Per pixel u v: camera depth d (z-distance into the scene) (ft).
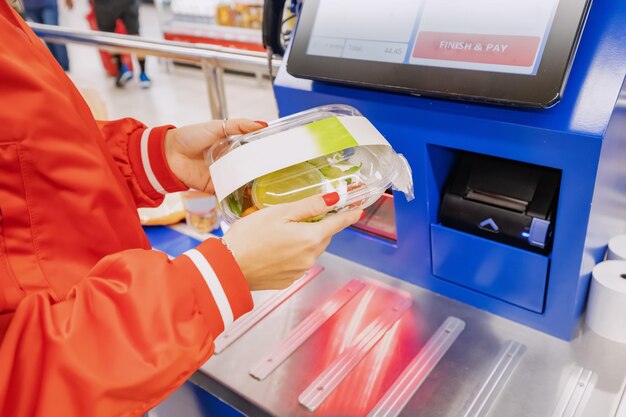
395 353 3.01
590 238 2.67
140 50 4.72
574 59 2.38
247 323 3.28
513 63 2.42
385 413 2.62
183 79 19.19
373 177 2.45
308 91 3.23
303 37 3.16
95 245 2.27
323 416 2.64
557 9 2.33
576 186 2.44
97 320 1.78
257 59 4.11
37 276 2.08
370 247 3.63
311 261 2.16
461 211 3.04
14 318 1.79
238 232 2.09
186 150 3.26
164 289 1.84
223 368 2.99
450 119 2.71
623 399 2.62
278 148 2.26
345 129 2.35
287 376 2.90
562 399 2.64
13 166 1.99
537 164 2.61
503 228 2.90
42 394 1.69
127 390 1.74
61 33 5.05
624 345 2.94
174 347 1.80
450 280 3.34
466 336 3.10
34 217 2.07
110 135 3.20
